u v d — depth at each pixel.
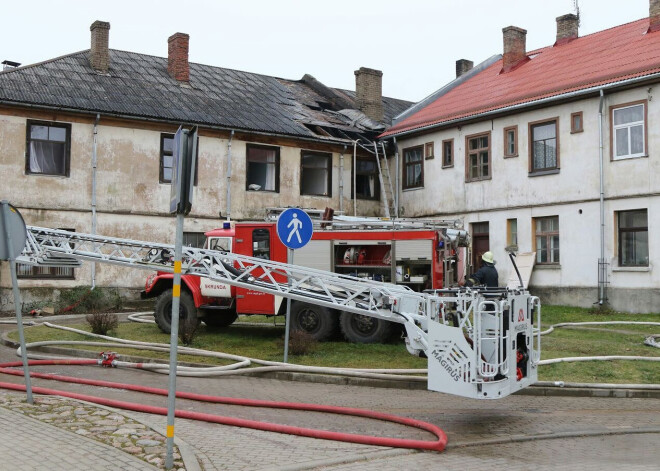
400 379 11.58
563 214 24.95
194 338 15.97
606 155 23.64
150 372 12.80
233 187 28.28
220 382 11.87
